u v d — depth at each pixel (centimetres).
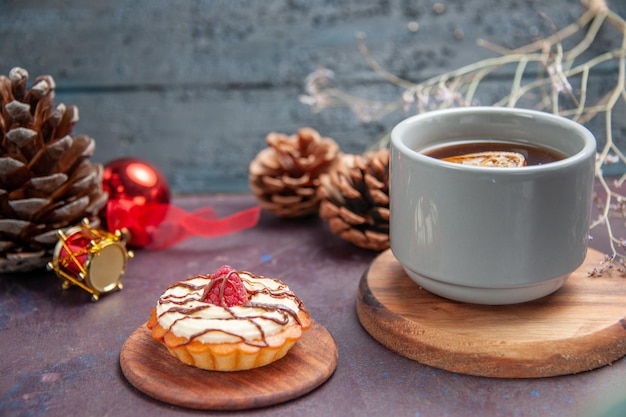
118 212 65
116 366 54
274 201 69
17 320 59
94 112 87
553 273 53
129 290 62
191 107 87
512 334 53
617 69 88
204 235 68
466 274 53
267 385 51
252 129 85
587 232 54
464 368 53
